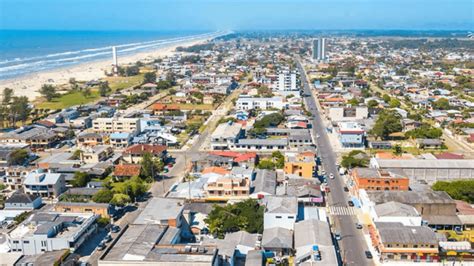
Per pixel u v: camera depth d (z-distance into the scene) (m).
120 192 152.88
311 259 102.88
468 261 111.81
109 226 134.00
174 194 154.00
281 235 117.75
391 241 111.38
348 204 150.50
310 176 172.25
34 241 115.19
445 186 151.62
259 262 105.88
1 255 114.62
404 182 148.50
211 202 149.00
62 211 138.62
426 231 114.62
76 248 118.06
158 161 185.50
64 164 186.62
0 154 193.38
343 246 121.62
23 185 163.25
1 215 140.75
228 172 169.12
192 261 95.25
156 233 110.81
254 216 128.38
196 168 187.88
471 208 138.50
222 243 115.69
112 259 97.31
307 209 138.38
